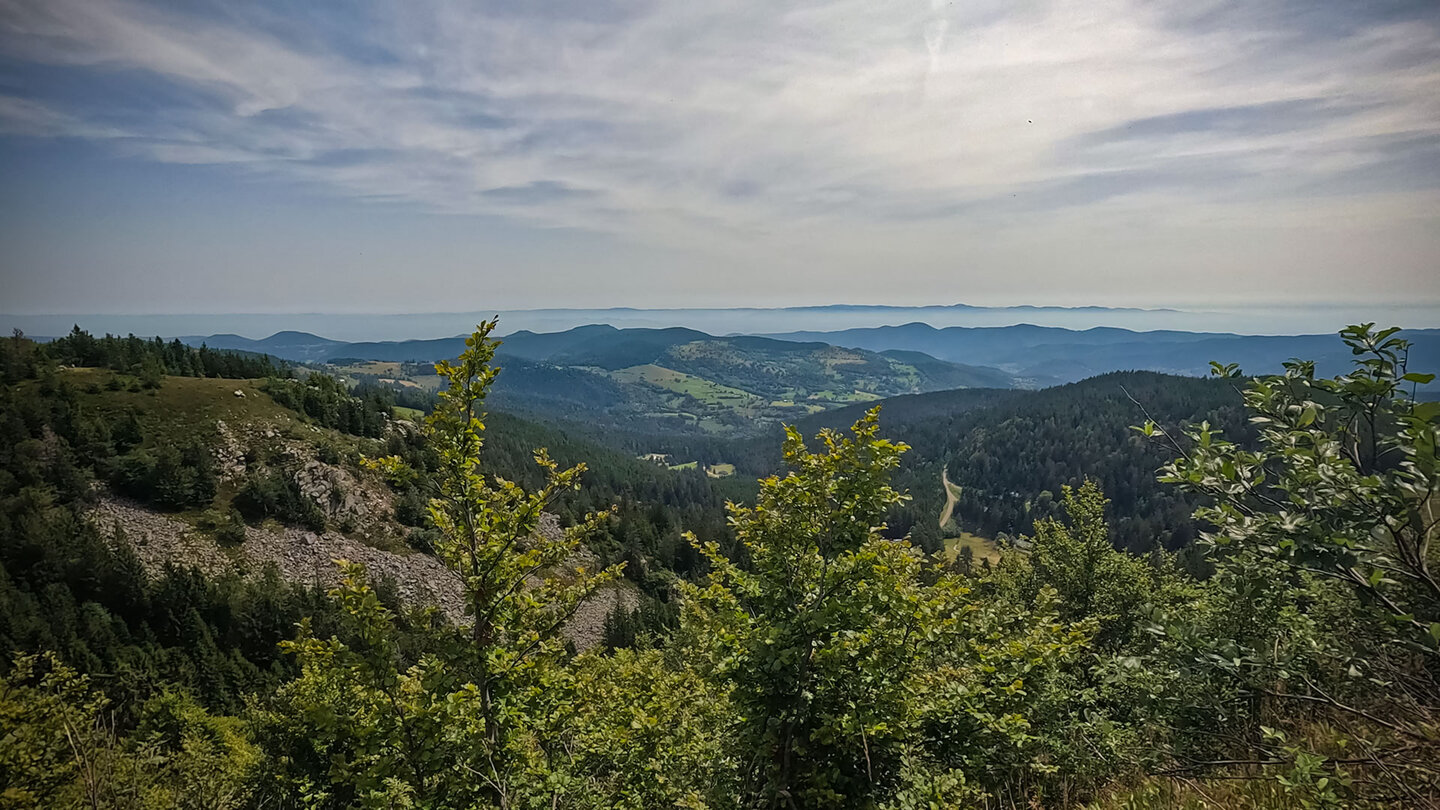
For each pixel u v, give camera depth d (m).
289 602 65.94
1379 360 3.76
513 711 8.23
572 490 9.33
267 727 24.77
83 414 86.62
